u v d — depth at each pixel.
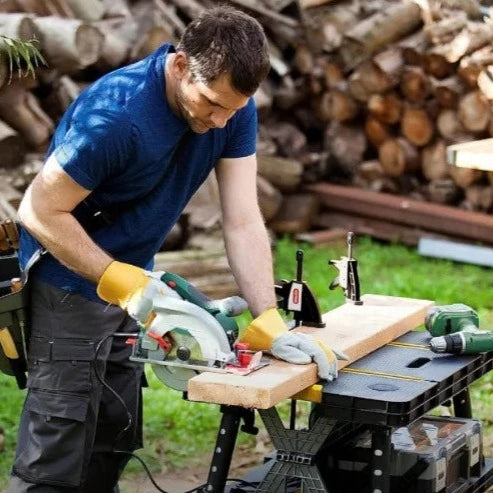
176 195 5.05
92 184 4.66
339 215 12.64
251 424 5.01
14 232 5.39
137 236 5.02
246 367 4.56
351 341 5.12
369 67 12.05
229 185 5.19
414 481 5.11
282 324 4.86
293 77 12.88
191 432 7.53
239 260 5.11
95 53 10.08
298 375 4.52
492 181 11.83
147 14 10.84
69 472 5.03
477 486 5.65
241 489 5.38
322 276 10.97
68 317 5.03
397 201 12.18
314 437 4.69
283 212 12.45
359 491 5.32
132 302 4.60
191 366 4.59
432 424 5.67
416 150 12.31
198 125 4.67
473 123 11.57
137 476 6.92
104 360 5.09
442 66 11.62
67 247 4.66
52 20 9.98
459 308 5.52
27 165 9.95
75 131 4.60
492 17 11.47
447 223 11.80
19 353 5.18
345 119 12.71
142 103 4.64
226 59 4.37
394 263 11.64
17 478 5.12
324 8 12.31
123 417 5.52
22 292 5.07
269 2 12.55
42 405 5.04
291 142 12.83
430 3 11.77
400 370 4.97
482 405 7.98
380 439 4.65
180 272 9.99
